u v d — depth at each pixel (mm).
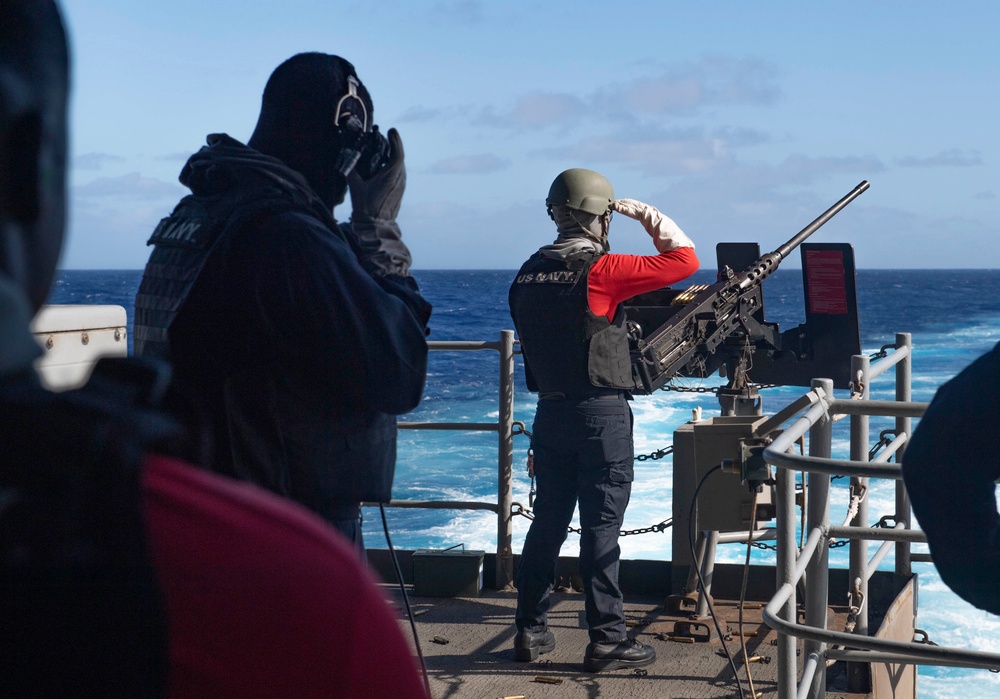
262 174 1935
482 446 18875
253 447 1819
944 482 1319
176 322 1826
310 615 523
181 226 1938
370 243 2113
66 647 453
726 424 4215
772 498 4066
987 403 1288
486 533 12711
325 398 1882
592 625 3797
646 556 11461
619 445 3814
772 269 5148
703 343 4883
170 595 493
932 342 45188
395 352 1906
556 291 3760
